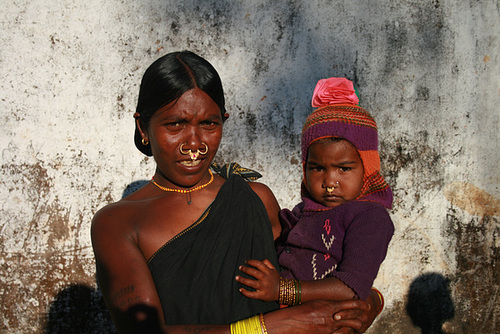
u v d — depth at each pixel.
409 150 3.17
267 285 1.54
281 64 3.04
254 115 3.05
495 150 3.21
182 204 1.63
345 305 1.52
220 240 1.58
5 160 2.87
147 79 1.54
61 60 2.87
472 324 3.30
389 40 3.11
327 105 1.86
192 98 1.48
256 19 3.01
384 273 3.23
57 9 2.85
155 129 1.53
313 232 1.76
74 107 2.90
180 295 1.50
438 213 3.22
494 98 3.18
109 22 2.90
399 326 3.26
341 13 3.06
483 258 3.27
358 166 1.76
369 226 1.67
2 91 2.84
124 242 1.52
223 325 1.45
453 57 3.15
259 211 1.70
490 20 3.15
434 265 3.25
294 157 3.10
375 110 3.13
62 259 2.97
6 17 2.81
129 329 1.40
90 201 2.96
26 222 2.92
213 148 1.58
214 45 2.99
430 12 3.12
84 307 3.02
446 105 3.17
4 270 2.93
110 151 2.95
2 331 2.96
